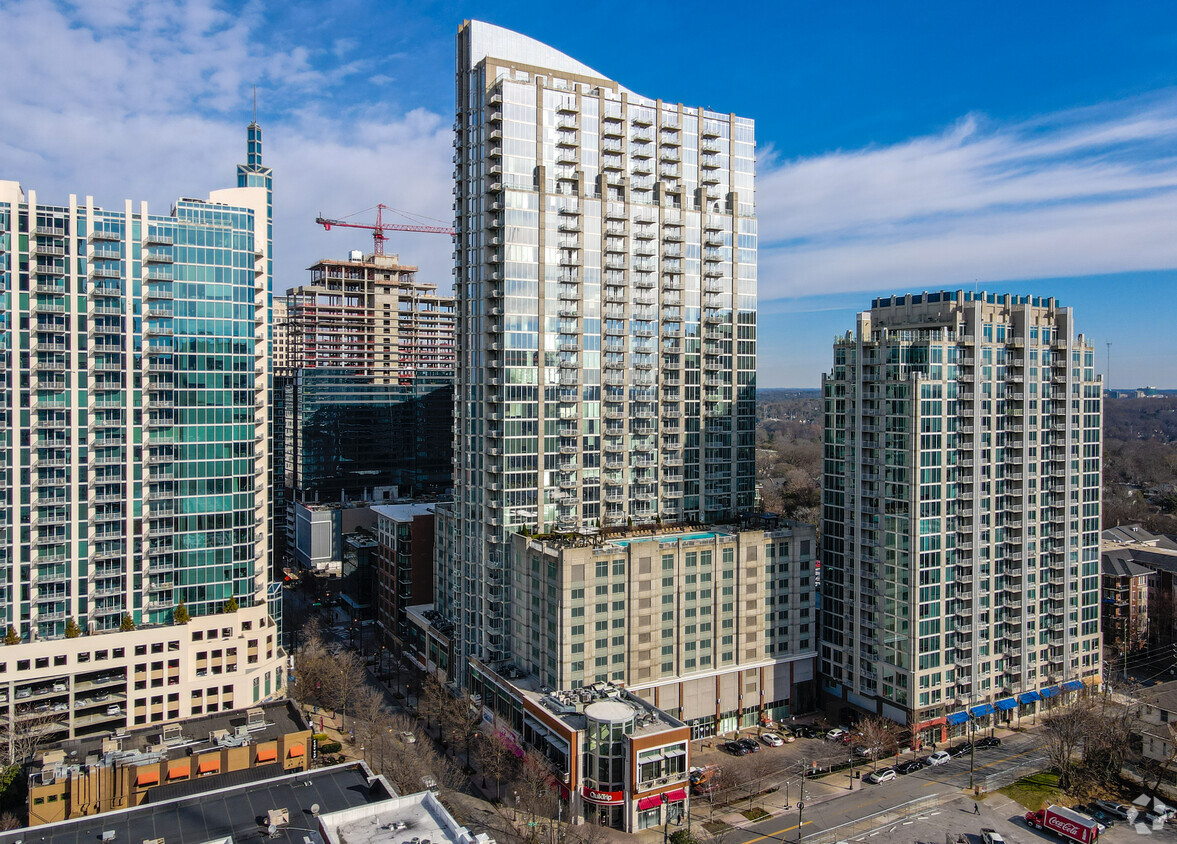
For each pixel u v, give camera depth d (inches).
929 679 5669.3
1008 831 4571.9
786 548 6127.0
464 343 6451.8
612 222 6505.9
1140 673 7106.3
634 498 6643.7
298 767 4601.4
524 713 5251.0
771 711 6097.4
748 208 7332.7
